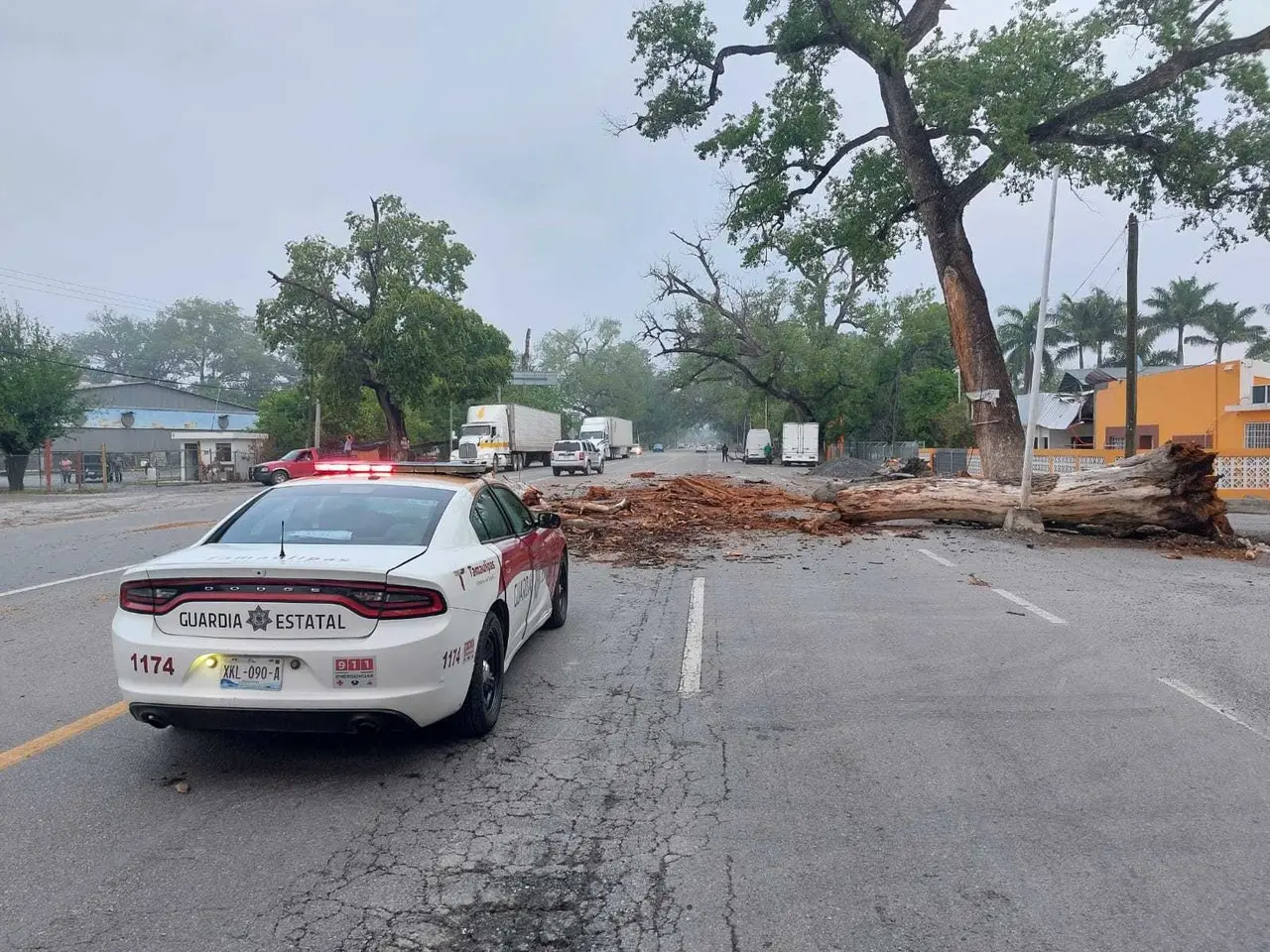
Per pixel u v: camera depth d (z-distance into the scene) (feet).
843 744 16.75
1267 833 13.07
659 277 173.47
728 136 76.69
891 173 76.23
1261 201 70.64
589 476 135.33
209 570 14.25
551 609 25.07
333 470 20.62
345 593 14.23
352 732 14.80
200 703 14.07
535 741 16.81
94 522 65.87
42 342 122.42
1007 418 63.31
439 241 138.82
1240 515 75.00
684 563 40.27
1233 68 63.93
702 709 18.81
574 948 10.14
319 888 11.38
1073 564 40.14
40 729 17.29
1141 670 21.90
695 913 10.86
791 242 82.07
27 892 11.20
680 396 410.52
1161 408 104.58
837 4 66.23
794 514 62.54
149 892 11.21
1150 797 14.32
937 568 38.75
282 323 134.51
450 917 10.73
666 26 75.31
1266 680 21.07
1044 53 60.80
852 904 11.08
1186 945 10.23
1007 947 10.18
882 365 178.91
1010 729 17.60
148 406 215.51
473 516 18.63
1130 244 79.71
